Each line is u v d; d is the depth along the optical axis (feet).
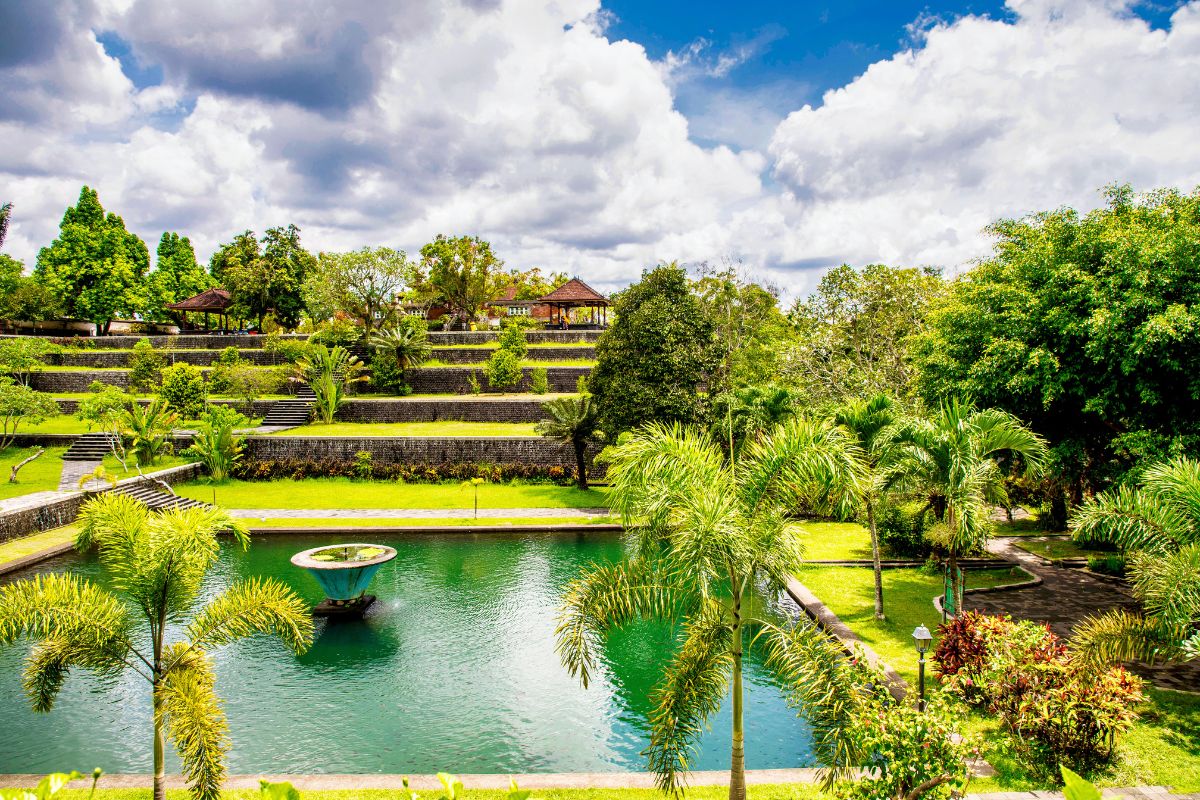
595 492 86.94
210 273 225.56
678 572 22.17
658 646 43.11
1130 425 46.83
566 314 170.09
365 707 35.55
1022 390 48.16
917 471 39.45
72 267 166.30
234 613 23.75
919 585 50.49
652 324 78.59
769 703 35.99
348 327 136.77
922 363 58.80
